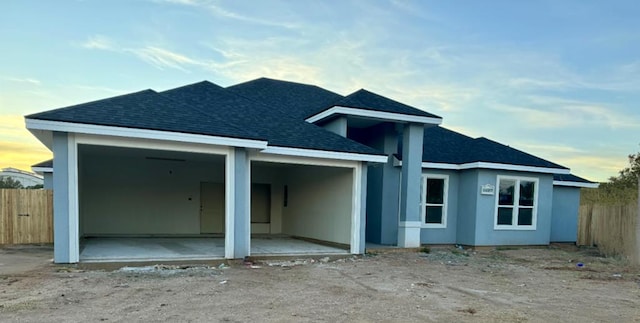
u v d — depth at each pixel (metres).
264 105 12.52
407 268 9.44
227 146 9.09
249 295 6.26
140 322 4.73
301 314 5.28
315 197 13.28
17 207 12.02
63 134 7.74
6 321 4.66
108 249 10.09
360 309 5.63
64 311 5.10
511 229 14.07
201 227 14.63
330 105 12.00
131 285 6.71
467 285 7.68
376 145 14.09
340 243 11.66
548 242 14.66
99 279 7.08
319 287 7.04
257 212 15.72
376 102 12.64
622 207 13.05
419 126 12.82
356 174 10.95
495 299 6.54
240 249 9.29
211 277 7.61
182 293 6.25
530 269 9.98
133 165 13.73
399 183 13.61
